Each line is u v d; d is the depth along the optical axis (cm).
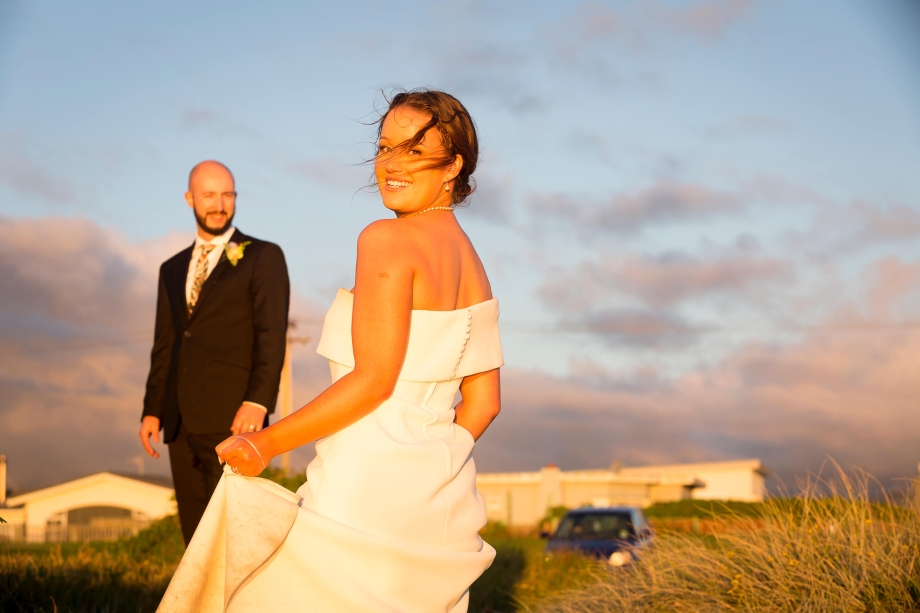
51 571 569
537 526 3422
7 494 4881
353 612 185
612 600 512
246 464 187
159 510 4888
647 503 4750
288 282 450
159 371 458
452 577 202
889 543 470
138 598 567
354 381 195
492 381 239
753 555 489
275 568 187
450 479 206
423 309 208
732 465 5341
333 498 193
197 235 464
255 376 429
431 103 225
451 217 230
